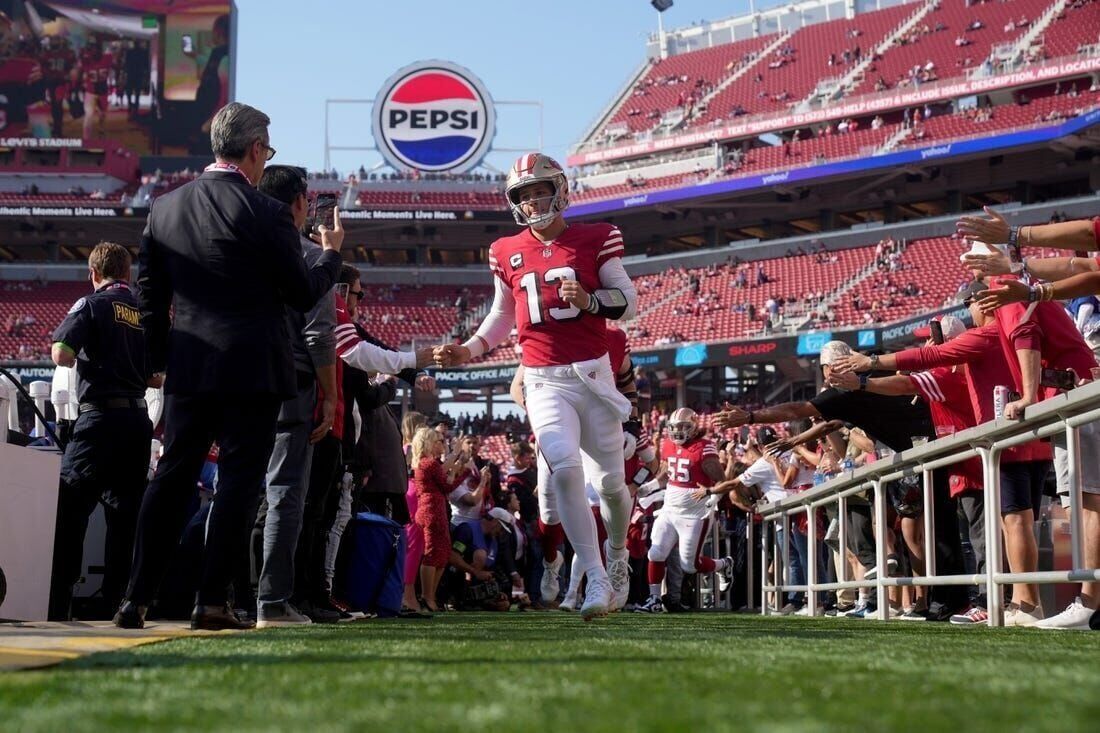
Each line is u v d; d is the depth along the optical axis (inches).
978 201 1440.7
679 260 1453.0
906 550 275.7
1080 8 1433.3
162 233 153.1
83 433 194.9
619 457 183.3
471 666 83.6
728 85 1665.8
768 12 1742.1
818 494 290.0
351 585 256.7
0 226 1579.7
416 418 373.1
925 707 58.5
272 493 181.0
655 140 1615.4
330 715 57.0
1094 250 150.9
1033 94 1398.9
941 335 248.2
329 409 183.8
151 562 149.8
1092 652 106.1
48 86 1578.5
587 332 177.2
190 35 1589.6
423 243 1604.3
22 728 53.6
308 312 181.6
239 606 222.1
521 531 422.9
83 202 1517.0
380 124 1462.8
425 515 315.0
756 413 240.7
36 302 1491.1
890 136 1401.3
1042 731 48.8
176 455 151.3
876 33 1606.8
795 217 1528.1
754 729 50.0
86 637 123.5
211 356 147.9
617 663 86.5
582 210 1573.6
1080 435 171.9
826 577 334.0
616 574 197.8
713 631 151.2
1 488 176.2
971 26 1519.4
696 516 371.2
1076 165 1326.3
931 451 213.9
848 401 241.3
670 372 1331.2
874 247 1326.3
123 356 195.9
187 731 52.0
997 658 95.7
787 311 1257.4
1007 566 217.3
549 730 51.1
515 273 180.2
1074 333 192.9
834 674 77.9
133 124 1582.2
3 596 177.6
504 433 1342.3
